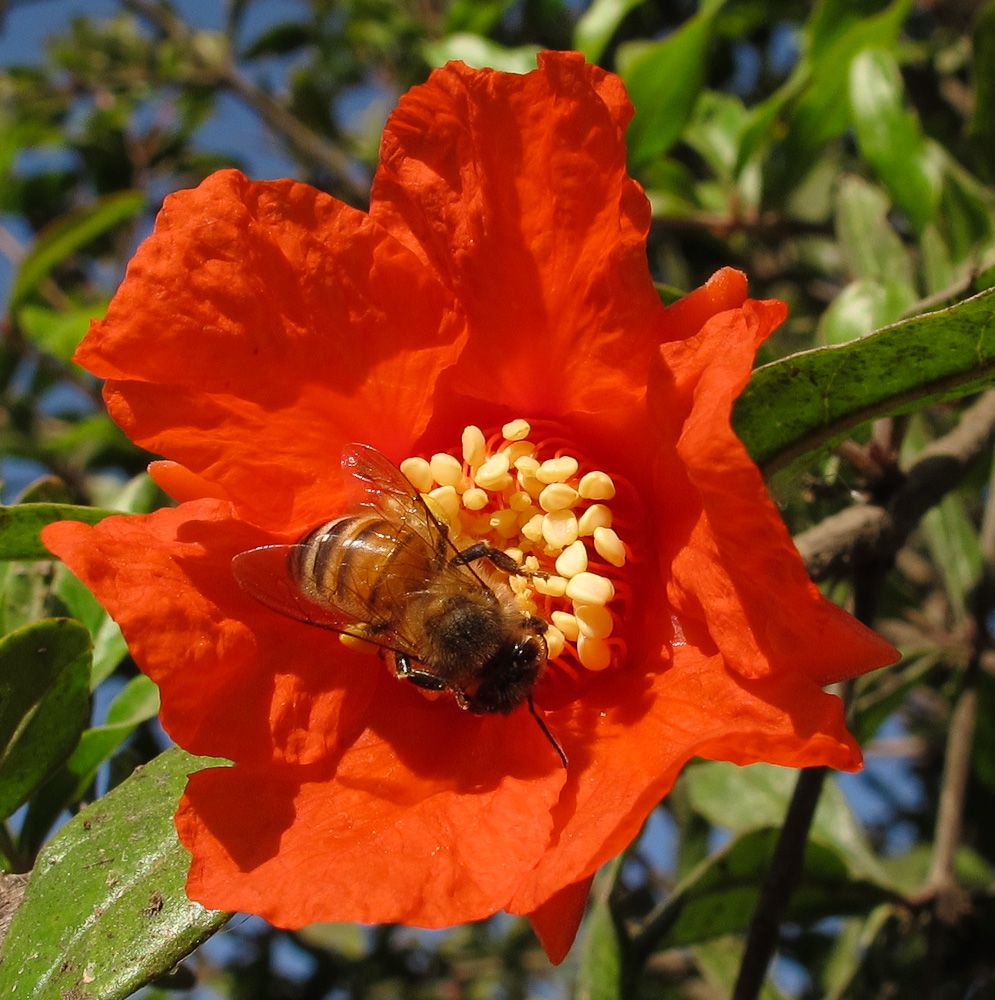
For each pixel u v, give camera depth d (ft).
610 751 0.22
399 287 0.23
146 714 0.26
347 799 0.22
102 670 0.27
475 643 0.24
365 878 0.21
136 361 0.23
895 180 0.32
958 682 0.33
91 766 0.26
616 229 0.23
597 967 0.28
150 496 0.29
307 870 0.21
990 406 0.27
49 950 0.21
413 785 0.23
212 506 0.23
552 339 0.24
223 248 0.23
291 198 0.23
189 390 0.23
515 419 0.25
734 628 0.21
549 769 0.22
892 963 0.32
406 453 0.25
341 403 0.24
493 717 0.23
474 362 0.24
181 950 0.21
